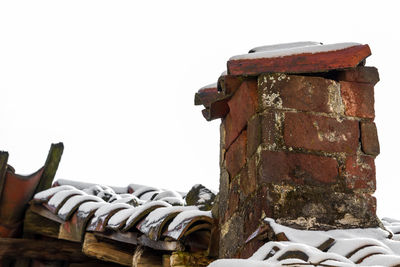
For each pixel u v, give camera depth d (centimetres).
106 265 571
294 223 312
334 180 325
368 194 328
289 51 339
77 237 482
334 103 338
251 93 338
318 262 243
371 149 334
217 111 386
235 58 340
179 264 389
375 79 347
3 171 556
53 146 589
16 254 555
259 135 327
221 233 379
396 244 298
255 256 271
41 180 580
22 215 579
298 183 320
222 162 393
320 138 330
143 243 419
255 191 328
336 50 338
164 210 400
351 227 318
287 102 332
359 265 258
